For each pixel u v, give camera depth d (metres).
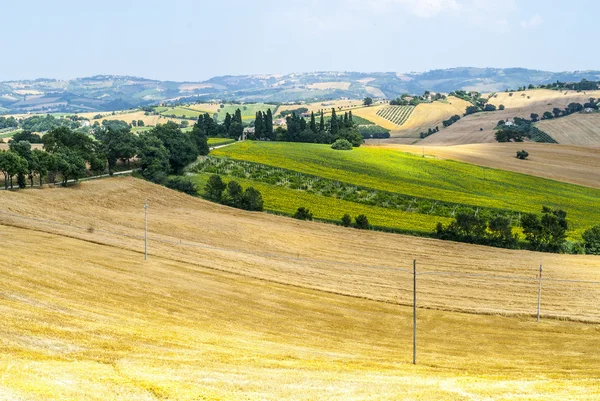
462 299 67.75
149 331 42.09
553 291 72.38
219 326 48.12
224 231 89.94
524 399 32.38
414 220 114.62
